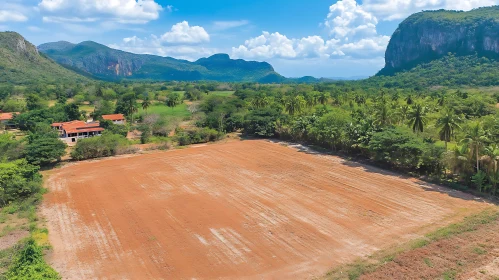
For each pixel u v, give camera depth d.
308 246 35.22
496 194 46.50
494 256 31.92
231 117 99.31
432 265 30.75
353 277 29.58
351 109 100.19
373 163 62.91
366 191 49.62
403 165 58.09
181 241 36.75
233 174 59.38
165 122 97.38
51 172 62.31
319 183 53.62
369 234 37.22
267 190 51.16
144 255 34.12
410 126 66.62
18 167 52.34
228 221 41.16
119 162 68.62
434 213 41.66
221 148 80.00
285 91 192.12
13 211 44.47
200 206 45.72
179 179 57.16
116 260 33.28
